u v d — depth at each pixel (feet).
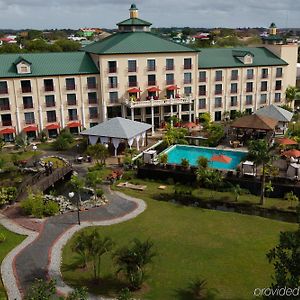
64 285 88.99
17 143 203.10
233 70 260.01
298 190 140.56
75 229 116.88
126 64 230.68
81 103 228.43
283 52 274.16
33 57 226.38
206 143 207.51
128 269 86.53
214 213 129.18
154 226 119.24
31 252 103.65
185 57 243.60
